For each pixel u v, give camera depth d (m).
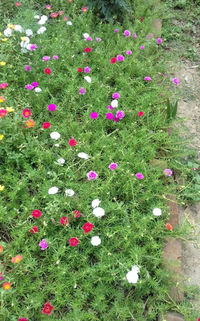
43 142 0.90
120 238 0.74
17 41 1.10
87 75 1.08
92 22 1.28
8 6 1.24
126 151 0.89
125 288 0.70
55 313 0.66
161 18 1.42
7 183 0.80
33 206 0.75
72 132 0.93
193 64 1.33
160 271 0.69
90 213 0.73
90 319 0.64
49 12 1.31
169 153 0.96
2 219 0.72
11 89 0.97
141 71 1.13
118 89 1.09
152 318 0.67
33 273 0.67
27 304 0.64
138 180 0.84
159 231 0.75
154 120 0.98
